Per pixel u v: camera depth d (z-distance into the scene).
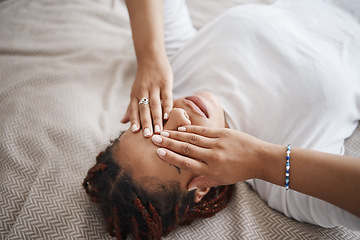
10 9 1.29
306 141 0.83
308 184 0.65
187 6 1.38
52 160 0.86
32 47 1.17
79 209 0.78
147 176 0.71
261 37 0.95
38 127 0.93
